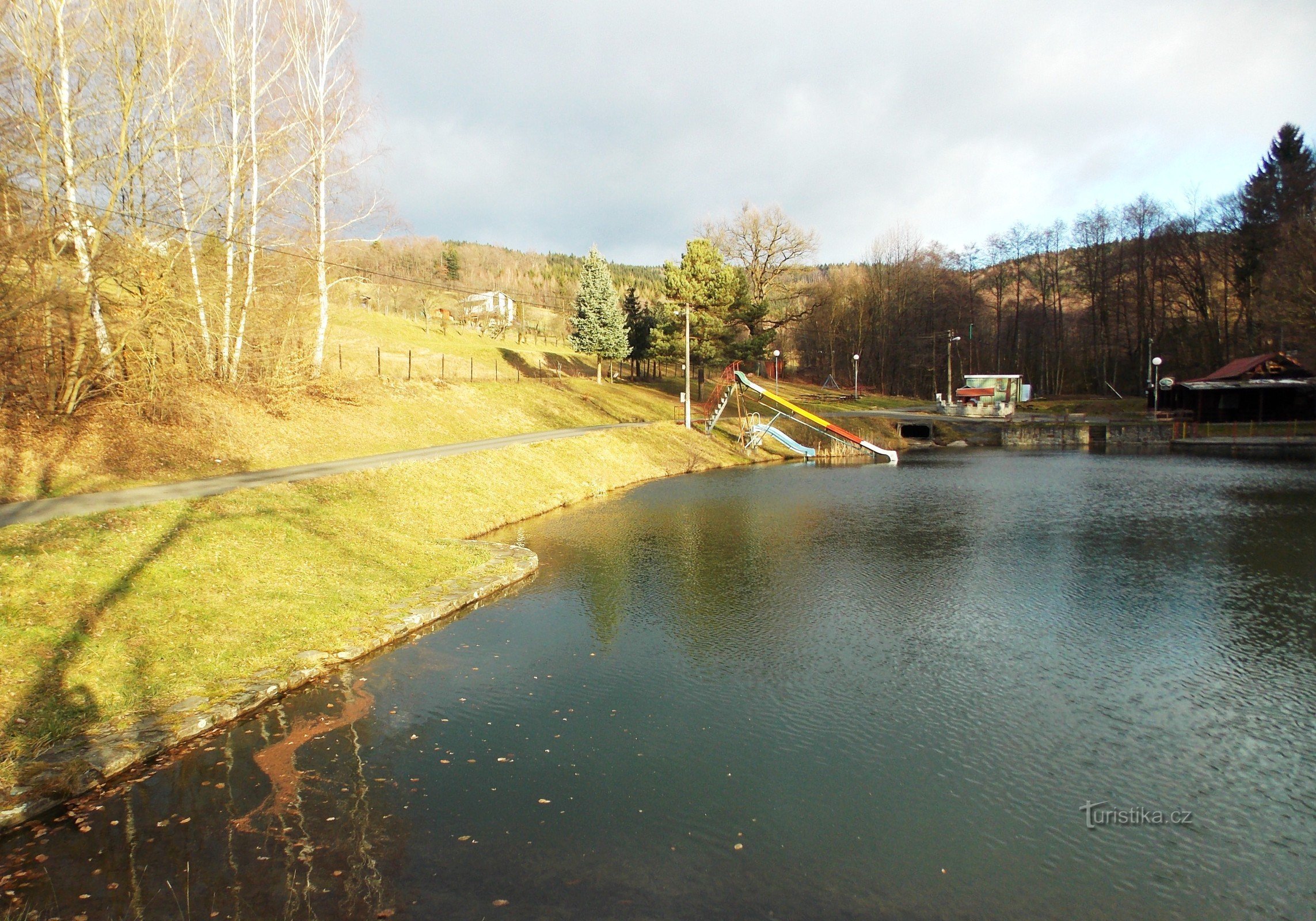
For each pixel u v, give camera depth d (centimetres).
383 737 911
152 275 2047
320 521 1652
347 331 5762
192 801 748
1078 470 3966
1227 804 802
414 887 625
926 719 1004
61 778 744
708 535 2236
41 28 1806
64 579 1072
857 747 923
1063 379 8331
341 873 641
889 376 9075
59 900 594
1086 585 1666
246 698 966
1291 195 6234
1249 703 1055
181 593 1155
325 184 2822
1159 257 7244
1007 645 1293
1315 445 4875
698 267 5353
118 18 1981
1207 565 1841
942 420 5941
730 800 790
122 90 2006
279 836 695
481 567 1697
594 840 707
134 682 933
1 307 1603
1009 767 877
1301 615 1440
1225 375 5619
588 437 3666
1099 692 1095
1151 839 737
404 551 1667
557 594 1581
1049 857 703
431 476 2319
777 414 5103
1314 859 709
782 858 688
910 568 1830
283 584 1307
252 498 1639
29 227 1692
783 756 894
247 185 2545
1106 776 859
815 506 2800
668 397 6041
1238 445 5038
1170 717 1011
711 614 1455
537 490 2727
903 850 707
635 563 1870
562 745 909
